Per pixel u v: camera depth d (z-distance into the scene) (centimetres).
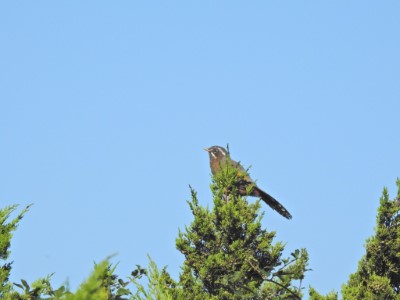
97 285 532
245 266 1524
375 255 1712
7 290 930
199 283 1527
